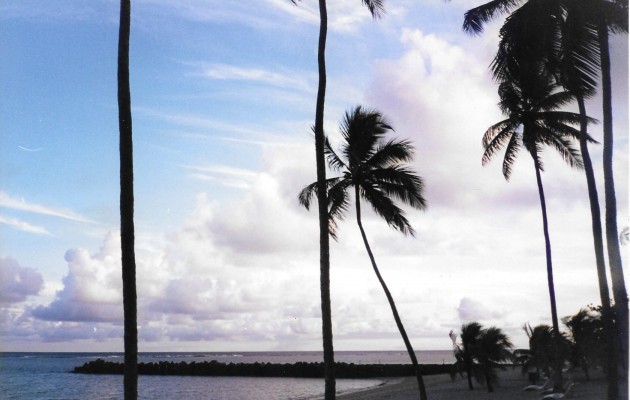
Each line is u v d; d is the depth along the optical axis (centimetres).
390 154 2617
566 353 3878
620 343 1859
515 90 3059
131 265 1166
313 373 10619
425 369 10056
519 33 1891
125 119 1212
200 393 6969
